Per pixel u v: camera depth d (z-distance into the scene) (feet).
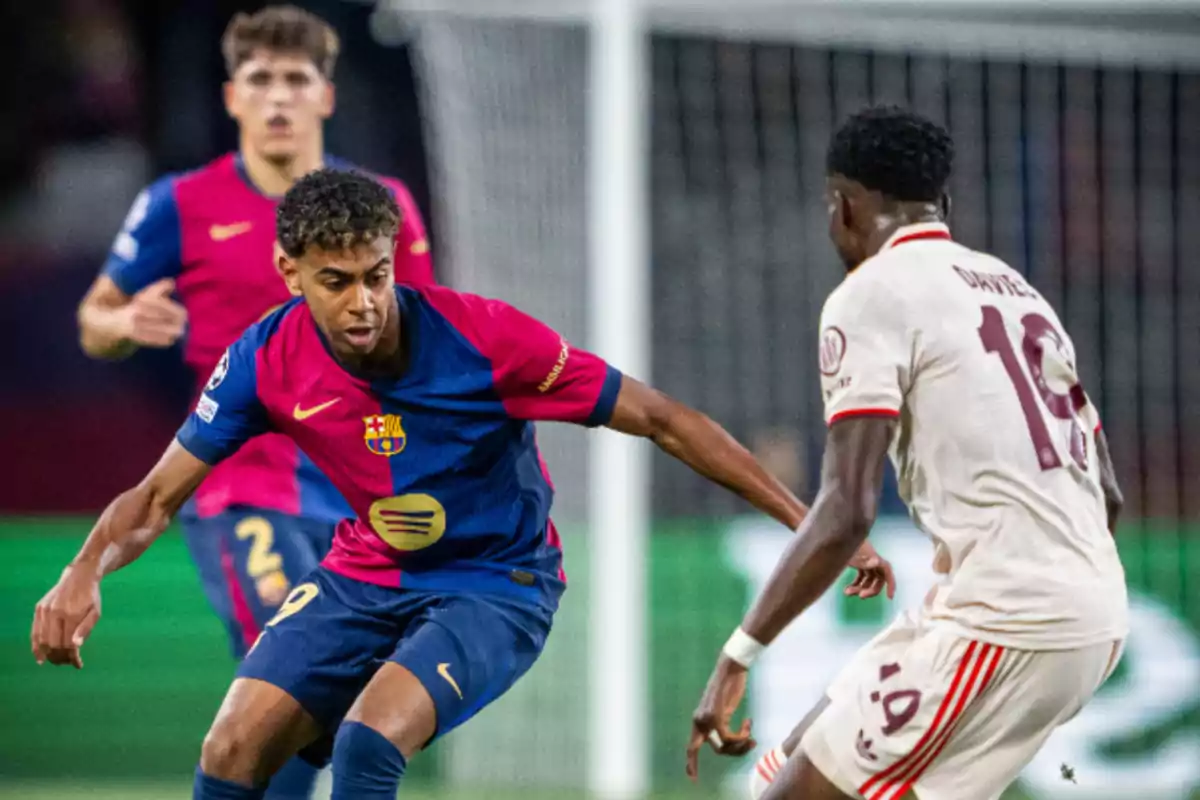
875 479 38.22
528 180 89.10
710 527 87.56
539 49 88.99
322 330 41.22
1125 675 82.12
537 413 41.93
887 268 40.04
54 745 86.28
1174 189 98.99
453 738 87.51
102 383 134.00
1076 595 38.42
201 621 87.25
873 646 40.83
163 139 136.87
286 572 55.06
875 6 83.76
